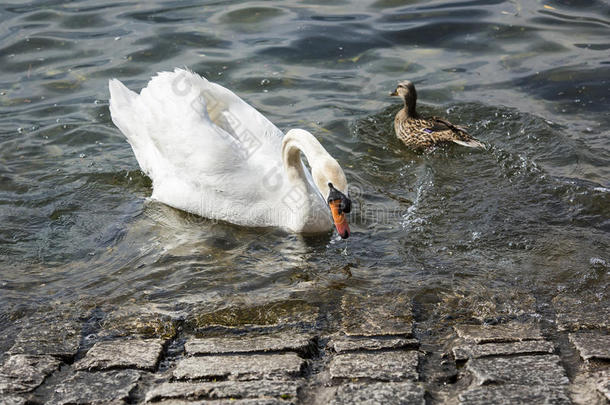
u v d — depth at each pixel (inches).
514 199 334.0
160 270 289.9
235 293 270.7
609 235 300.7
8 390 208.8
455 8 538.0
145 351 230.4
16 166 372.5
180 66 460.4
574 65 456.1
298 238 319.6
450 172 363.9
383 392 198.5
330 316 251.6
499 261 285.6
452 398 197.8
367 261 292.5
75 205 343.0
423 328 242.1
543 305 252.7
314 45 489.4
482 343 225.9
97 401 202.7
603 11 523.8
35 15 526.3
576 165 359.9
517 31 501.4
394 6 545.3
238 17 527.2
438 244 302.0
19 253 304.7
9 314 259.0
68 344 238.8
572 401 191.6
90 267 293.9
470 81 449.1
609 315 242.2
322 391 205.0
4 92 437.1
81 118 415.5
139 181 367.2
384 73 460.8
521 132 394.6
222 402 197.6
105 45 486.6
